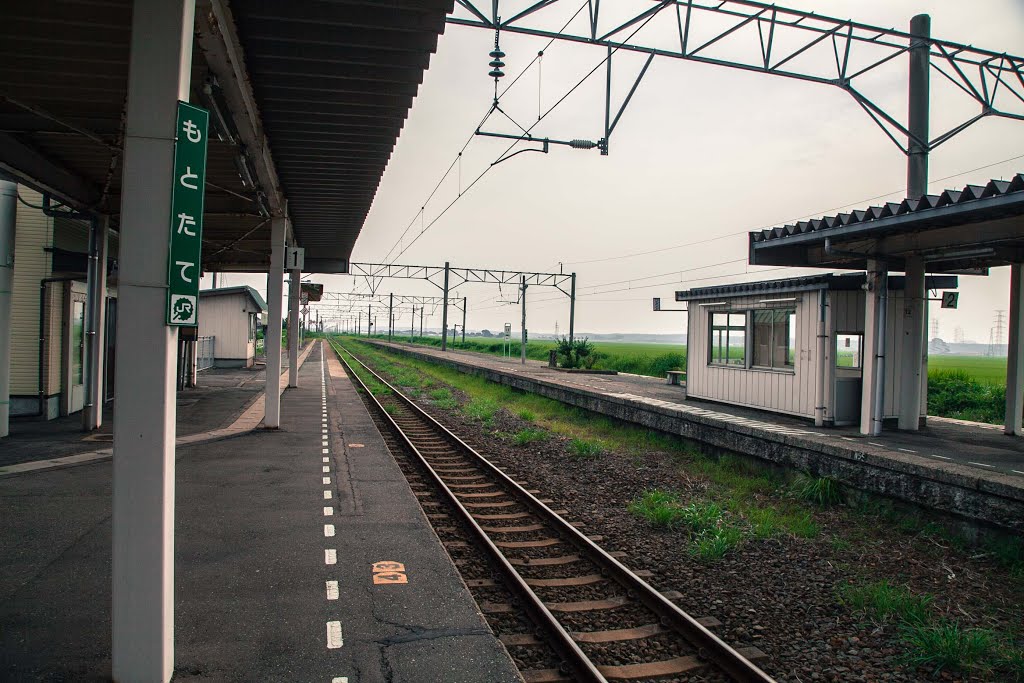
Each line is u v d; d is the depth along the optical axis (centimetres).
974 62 1154
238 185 1094
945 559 666
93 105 763
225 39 577
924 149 1149
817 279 1203
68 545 586
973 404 1762
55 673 371
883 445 1005
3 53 623
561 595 562
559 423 1566
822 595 572
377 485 861
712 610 538
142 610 358
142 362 358
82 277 1348
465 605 489
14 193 1123
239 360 3166
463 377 3003
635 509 814
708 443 1161
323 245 2189
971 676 441
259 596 494
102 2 532
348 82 757
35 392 1337
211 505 745
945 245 991
